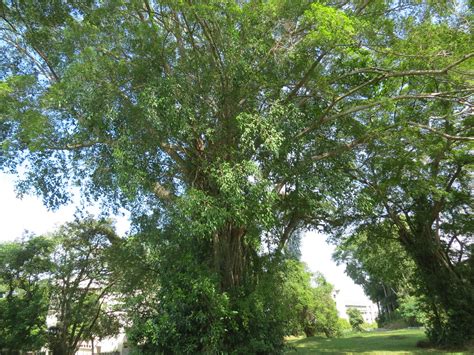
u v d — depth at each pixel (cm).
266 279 1491
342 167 1548
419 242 2092
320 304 3850
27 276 2655
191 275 1209
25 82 1102
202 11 1012
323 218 1989
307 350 2067
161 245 1209
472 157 1792
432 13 1177
